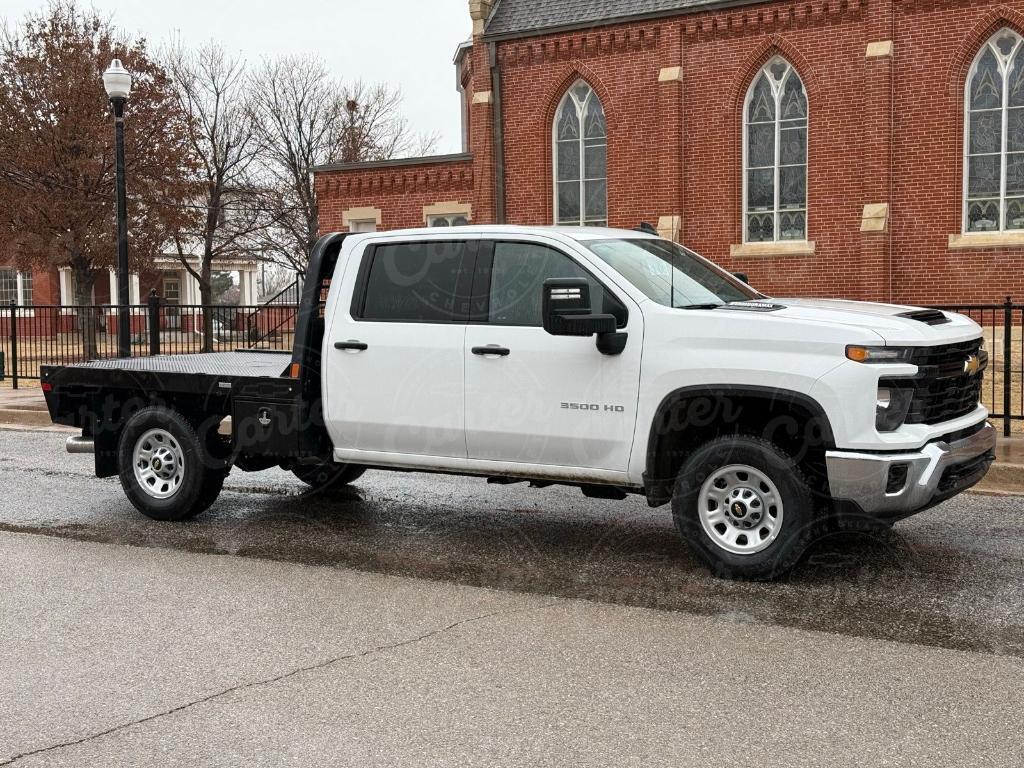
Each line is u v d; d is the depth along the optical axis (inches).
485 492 338.6
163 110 999.6
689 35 778.2
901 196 719.1
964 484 231.9
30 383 684.1
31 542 275.3
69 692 168.9
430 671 176.4
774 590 220.1
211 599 221.5
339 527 289.0
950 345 225.0
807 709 157.6
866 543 258.2
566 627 199.2
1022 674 170.6
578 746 145.5
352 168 922.1
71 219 952.3
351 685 170.4
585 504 317.1
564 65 828.6
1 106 940.6
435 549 262.2
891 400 213.3
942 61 696.4
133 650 188.9
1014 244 683.4
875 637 189.8
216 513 310.2
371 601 218.7
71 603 219.0
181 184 1007.0
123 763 142.6
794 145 762.8
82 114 944.3
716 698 162.4
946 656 179.5
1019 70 681.0
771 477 221.0
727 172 776.9
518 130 854.5
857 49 720.3
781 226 773.9
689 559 248.1
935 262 713.0
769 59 757.9
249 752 145.3
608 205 821.2
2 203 944.9
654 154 797.9
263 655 185.8
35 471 390.0
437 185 895.7
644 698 162.9
